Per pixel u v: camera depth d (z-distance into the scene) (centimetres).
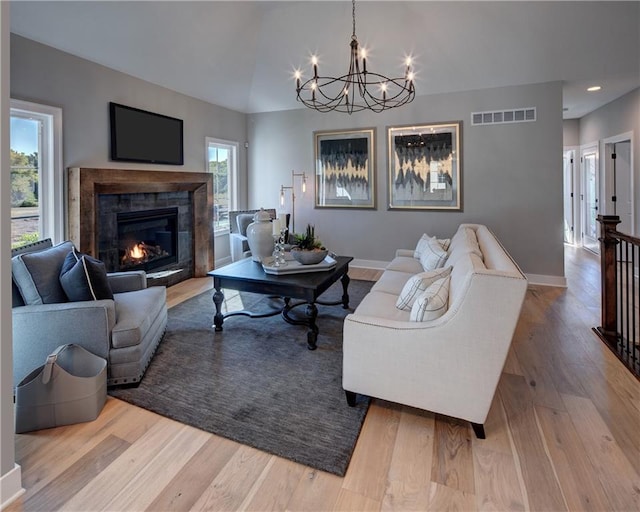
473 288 172
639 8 347
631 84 471
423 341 185
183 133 489
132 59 388
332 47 456
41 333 217
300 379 242
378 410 209
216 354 279
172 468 166
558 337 309
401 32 420
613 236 300
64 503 147
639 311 360
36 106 316
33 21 299
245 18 420
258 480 159
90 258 245
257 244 352
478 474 161
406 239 545
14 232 313
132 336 231
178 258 495
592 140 654
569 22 372
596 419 198
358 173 562
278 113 605
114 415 204
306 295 286
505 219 487
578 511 142
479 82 471
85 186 343
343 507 146
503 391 227
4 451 146
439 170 514
